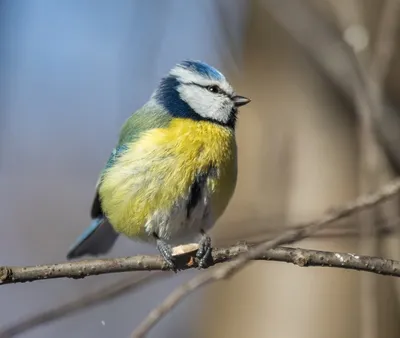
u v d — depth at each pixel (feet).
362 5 38.14
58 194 50.37
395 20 32.07
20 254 48.24
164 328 44.16
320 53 39.34
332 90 40.86
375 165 28.60
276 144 40.68
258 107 41.70
